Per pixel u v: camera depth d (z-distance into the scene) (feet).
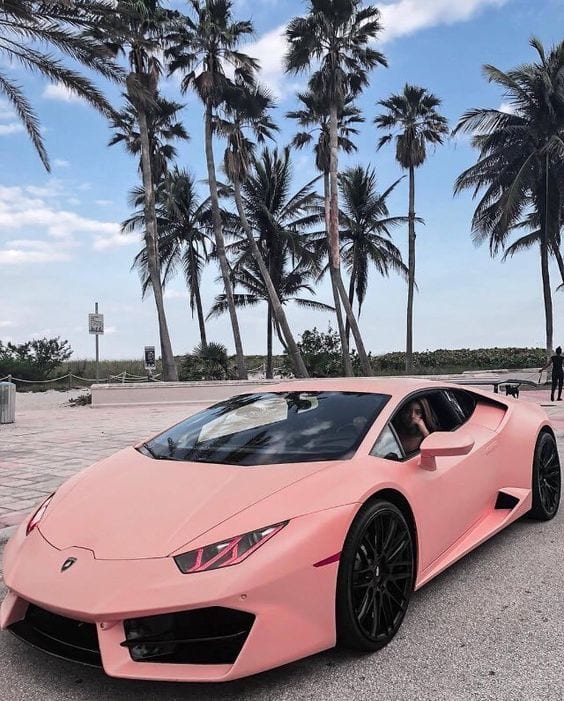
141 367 104.47
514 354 121.90
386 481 10.12
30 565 8.98
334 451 10.75
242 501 9.19
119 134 91.66
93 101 42.01
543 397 60.85
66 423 45.01
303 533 8.64
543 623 10.52
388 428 11.66
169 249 114.73
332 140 78.64
